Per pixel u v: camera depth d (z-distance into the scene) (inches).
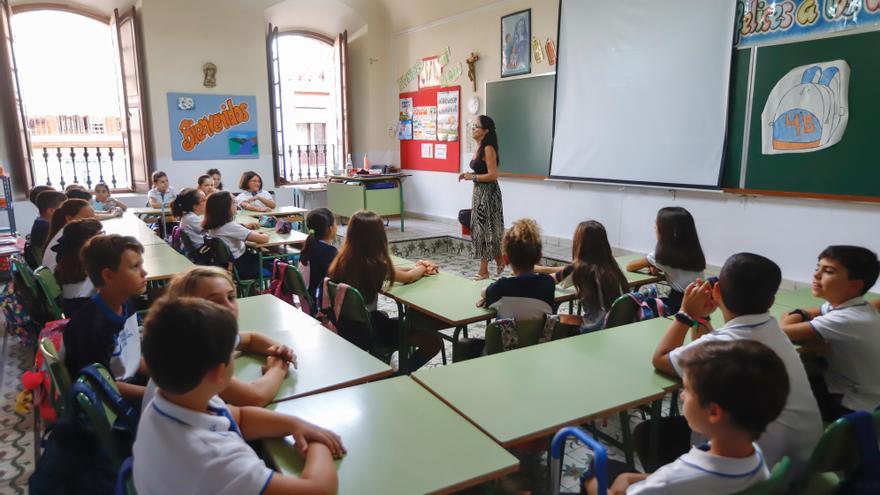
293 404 54.7
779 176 158.6
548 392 58.6
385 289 103.4
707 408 39.5
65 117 410.9
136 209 229.3
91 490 50.4
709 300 65.1
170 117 279.9
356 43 333.7
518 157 249.6
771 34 156.2
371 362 65.9
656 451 64.5
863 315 66.4
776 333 55.2
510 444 49.4
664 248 102.9
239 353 67.2
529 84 239.1
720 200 175.6
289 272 106.8
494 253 190.7
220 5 285.9
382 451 46.5
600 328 91.4
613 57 201.6
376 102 331.9
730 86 166.7
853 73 140.3
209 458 35.8
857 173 142.3
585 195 221.9
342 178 303.1
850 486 47.4
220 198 147.1
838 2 141.4
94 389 54.2
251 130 303.6
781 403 38.9
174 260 126.9
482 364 65.9
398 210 295.0
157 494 35.7
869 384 66.4
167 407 36.6
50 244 118.3
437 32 290.0
